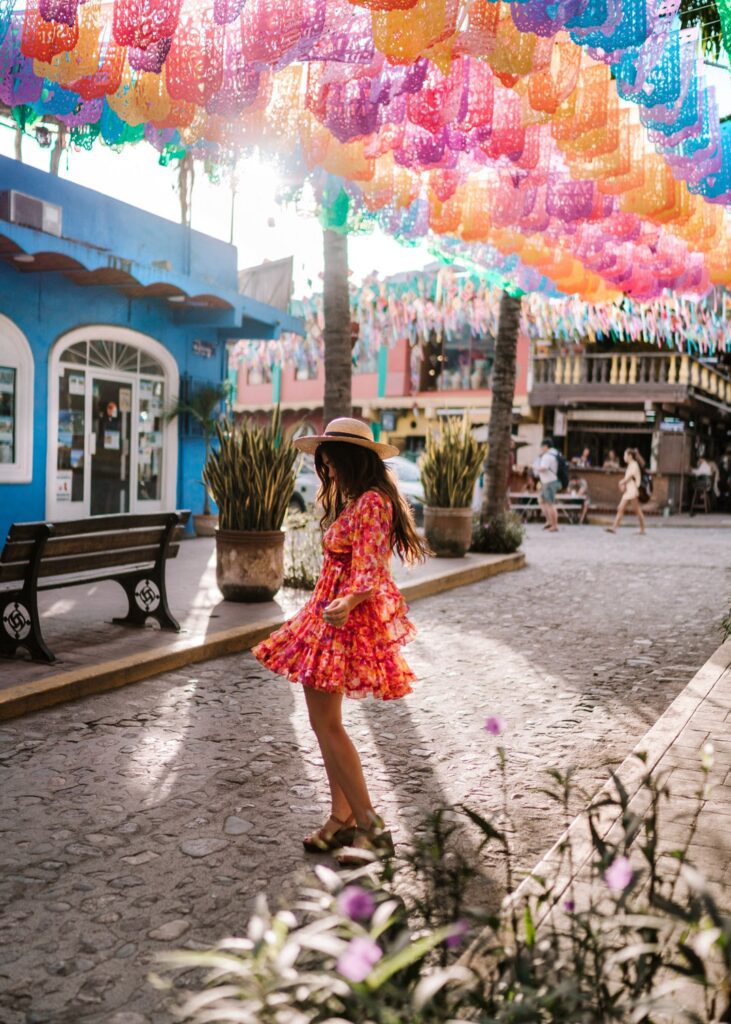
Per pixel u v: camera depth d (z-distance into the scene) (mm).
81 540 6371
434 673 6633
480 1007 1689
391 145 5188
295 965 1953
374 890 2102
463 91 4488
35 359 12078
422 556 3609
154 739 4918
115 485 13797
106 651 6484
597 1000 1766
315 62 4457
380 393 30641
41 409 12211
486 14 3760
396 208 6137
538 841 3682
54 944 2865
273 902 3154
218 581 8781
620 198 5836
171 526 7332
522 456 27906
